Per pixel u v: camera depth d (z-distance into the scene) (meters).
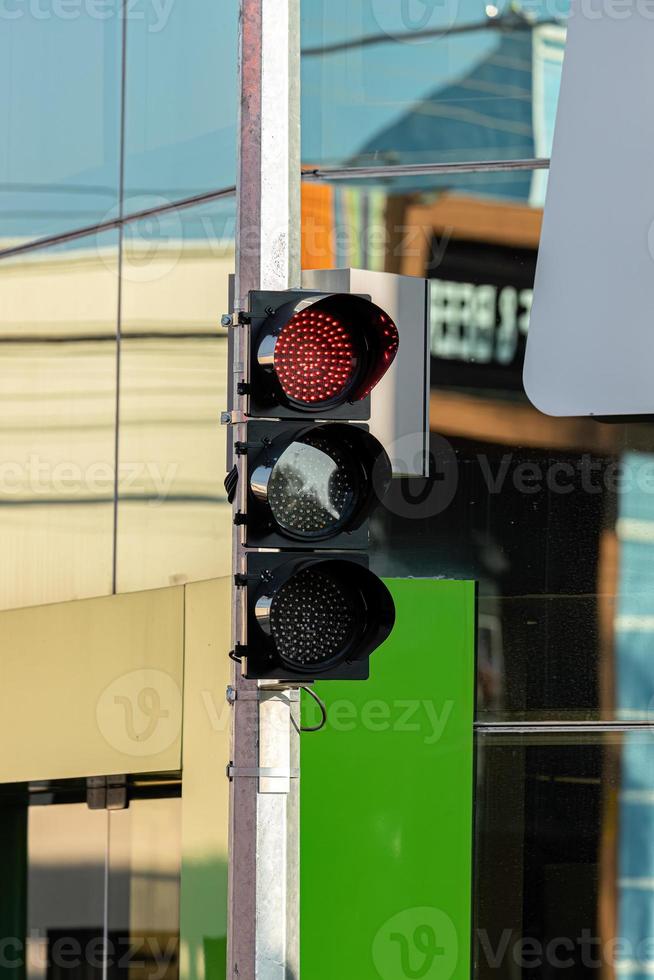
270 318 12.24
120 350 22.25
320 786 18.86
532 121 19.83
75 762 22.11
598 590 19.53
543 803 19.31
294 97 13.19
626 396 19.09
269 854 12.56
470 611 19.23
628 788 19.44
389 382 18.19
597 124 19.33
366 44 20.03
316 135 19.98
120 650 21.80
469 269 19.77
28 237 23.69
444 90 19.97
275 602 12.21
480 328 19.72
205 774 20.48
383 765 18.97
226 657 20.14
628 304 19.14
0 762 23.05
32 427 23.50
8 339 23.91
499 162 19.81
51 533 23.19
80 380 22.84
